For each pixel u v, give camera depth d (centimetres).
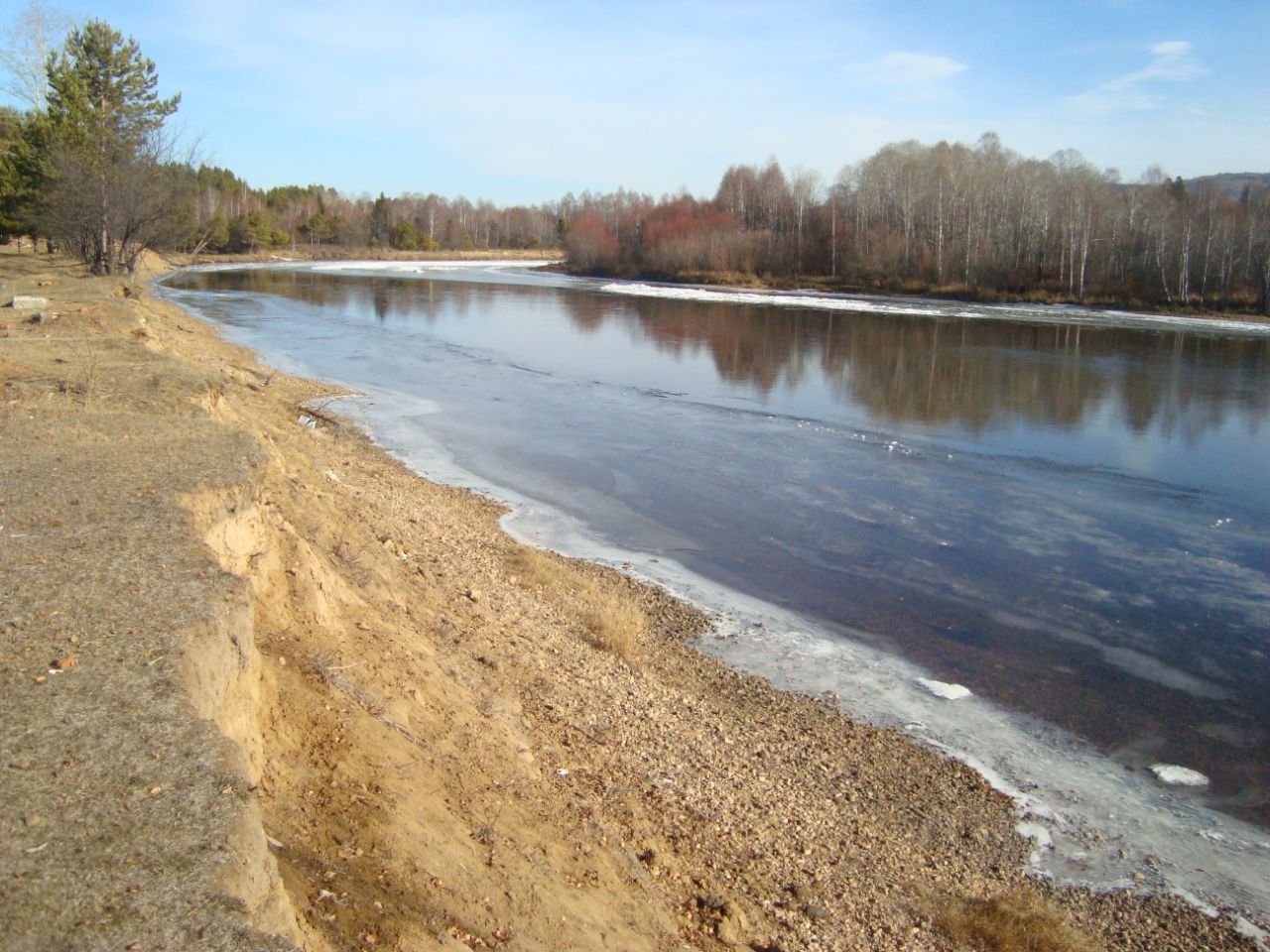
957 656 1291
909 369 3581
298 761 694
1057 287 6291
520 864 680
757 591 1498
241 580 762
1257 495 2023
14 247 6175
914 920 772
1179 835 929
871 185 8069
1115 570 1599
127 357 1814
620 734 988
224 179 13012
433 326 4825
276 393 2619
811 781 972
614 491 2005
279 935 436
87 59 4834
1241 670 1261
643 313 5581
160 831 466
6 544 806
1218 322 5022
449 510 1762
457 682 962
